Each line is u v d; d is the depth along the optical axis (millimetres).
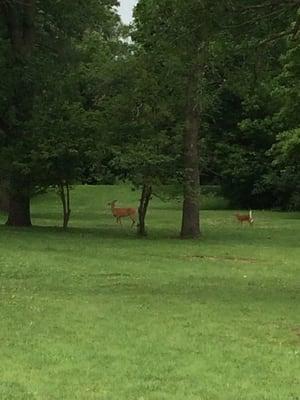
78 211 43312
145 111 25859
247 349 7984
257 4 11703
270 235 27578
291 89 31344
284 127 46469
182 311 10500
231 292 12680
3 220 35344
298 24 12180
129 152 24953
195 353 7746
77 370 6945
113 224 32438
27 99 27984
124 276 14914
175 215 40469
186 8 11555
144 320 9688
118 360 7379
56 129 26031
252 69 13594
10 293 12109
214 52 12688
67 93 27969
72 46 30500
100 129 26078
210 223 34844
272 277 15148
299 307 11047
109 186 55750
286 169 46469
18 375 6727
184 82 20156
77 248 20547
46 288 12883
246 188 52719
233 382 6590
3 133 27844
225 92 47188
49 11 28812
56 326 9148
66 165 26578
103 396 6074
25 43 28797
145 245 22375
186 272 15867
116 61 26328
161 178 25719
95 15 29391
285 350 7965
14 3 28328
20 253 18734
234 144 51500
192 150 25953
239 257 19625
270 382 6605
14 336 8500
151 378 6691
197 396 6113
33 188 27703
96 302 11250
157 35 12359
